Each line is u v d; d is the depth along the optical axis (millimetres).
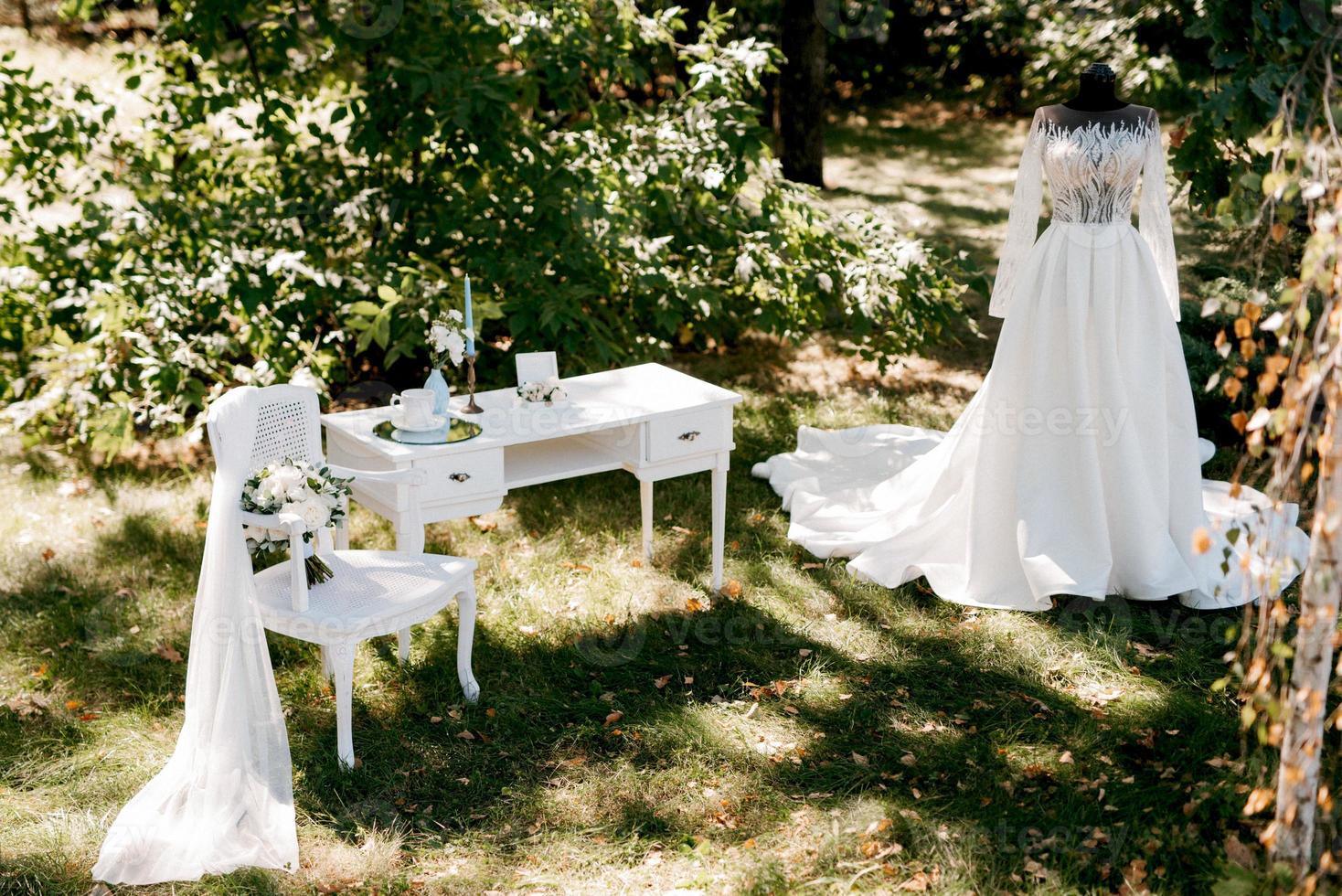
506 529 4984
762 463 5652
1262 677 2537
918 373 6863
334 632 3352
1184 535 4402
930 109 14234
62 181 5957
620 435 4340
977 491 4453
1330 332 2250
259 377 5316
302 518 3301
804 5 10070
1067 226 4254
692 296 5820
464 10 5531
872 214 6504
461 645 3799
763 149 5957
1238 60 5016
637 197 6016
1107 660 4043
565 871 3086
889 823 3223
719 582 4531
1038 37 9461
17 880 2992
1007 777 3439
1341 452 2344
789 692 3902
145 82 8250
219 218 5629
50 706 3746
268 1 5770
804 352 7152
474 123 5473
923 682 3959
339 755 3471
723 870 3076
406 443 3818
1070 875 3004
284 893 2986
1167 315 4273
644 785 3420
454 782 3445
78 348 5371
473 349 4086
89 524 4938
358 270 5531
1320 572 2422
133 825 3158
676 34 9508
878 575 4609
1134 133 4145
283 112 6164
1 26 9852
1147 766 3469
